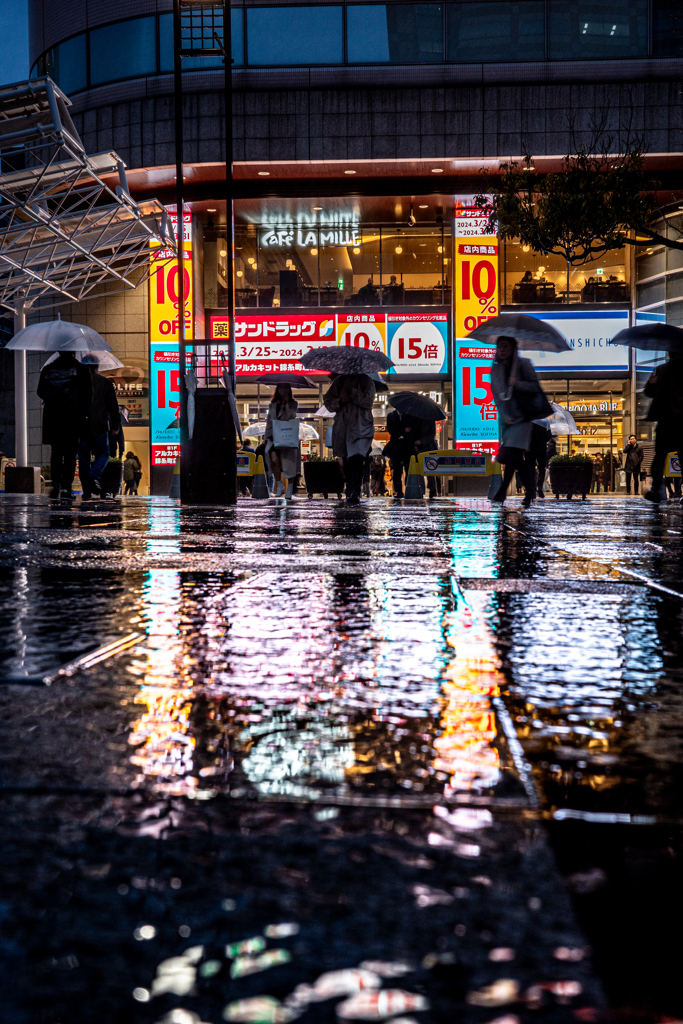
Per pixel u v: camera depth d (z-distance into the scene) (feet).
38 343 49.70
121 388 100.07
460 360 96.27
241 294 99.96
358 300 98.58
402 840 2.45
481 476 72.38
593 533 20.48
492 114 90.63
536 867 2.26
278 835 2.48
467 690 4.75
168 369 98.43
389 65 90.89
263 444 49.21
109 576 11.01
